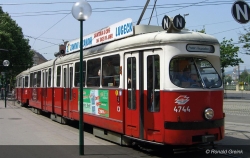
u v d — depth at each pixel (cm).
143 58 791
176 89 718
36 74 1972
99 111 1003
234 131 1156
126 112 848
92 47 1154
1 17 4153
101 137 1024
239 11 820
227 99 3450
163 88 729
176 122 711
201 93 736
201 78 759
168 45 736
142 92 787
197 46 759
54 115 1556
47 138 1061
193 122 716
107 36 1019
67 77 1320
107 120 947
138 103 796
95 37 1114
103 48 988
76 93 1207
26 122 1534
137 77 804
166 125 718
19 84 2911
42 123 1495
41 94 1791
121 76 868
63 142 984
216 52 786
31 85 2152
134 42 817
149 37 777
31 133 1173
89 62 1097
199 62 775
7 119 1675
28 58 4338
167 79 726
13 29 4125
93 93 1049
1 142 986
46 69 1684
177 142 708
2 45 3888
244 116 1661
